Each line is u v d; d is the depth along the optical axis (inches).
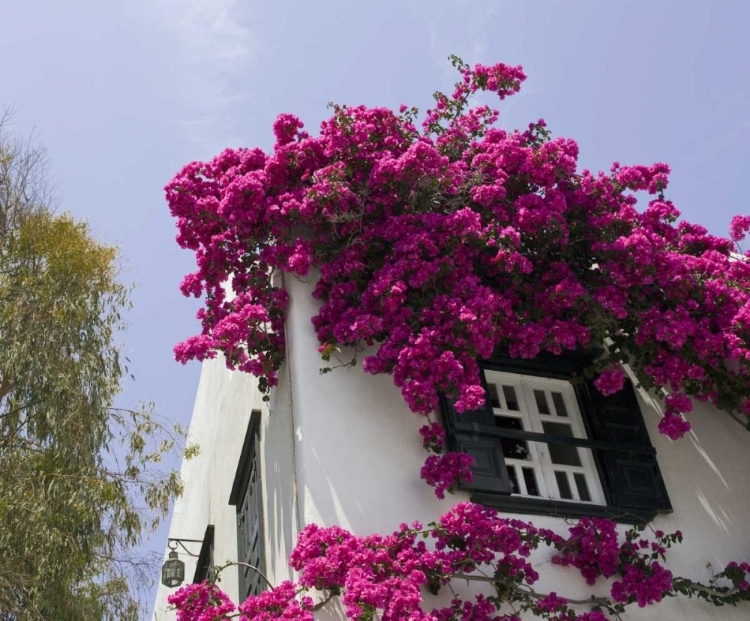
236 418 366.3
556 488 248.4
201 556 388.2
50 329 316.2
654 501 250.2
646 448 259.1
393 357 227.5
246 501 306.8
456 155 270.2
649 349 257.3
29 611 268.1
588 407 264.8
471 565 216.5
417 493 227.5
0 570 267.7
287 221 253.0
